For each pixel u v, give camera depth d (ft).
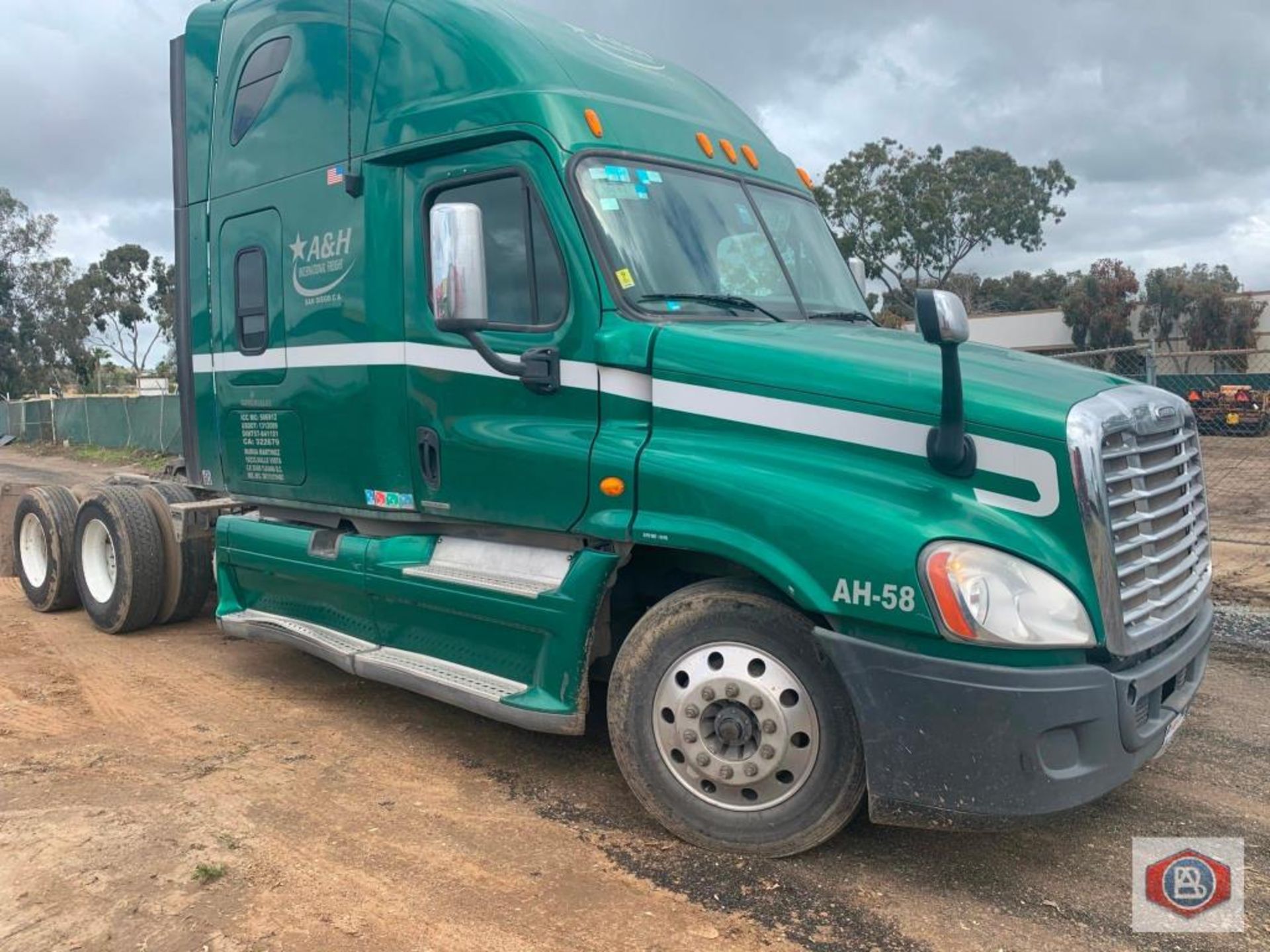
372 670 16.38
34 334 178.09
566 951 10.55
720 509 12.10
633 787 13.08
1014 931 10.84
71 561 25.71
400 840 13.10
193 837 13.14
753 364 12.51
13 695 19.36
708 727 12.45
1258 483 46.14
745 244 15.48
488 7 15.51
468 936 10.82
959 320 10.69
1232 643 21.66
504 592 14.34
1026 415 11.07
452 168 15.06
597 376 13.47
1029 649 10.68
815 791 11.89
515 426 14.33
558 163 13.79
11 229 175.63
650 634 12.81
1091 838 12.93
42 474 82.69
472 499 14.94
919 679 10.92
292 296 17.97
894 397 11.64
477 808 14.11
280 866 12.36
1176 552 12.43
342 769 15.57
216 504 23.86
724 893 11.65
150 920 11.18
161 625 24.84
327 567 17.56
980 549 10.84
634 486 12.90
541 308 14.10
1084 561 10.85
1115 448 11.33
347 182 16.49
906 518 11.11
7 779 15.11
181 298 21.39
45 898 11.63
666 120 15.58
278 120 18.29
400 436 16.05
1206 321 123.85
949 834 13.04
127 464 86.53
